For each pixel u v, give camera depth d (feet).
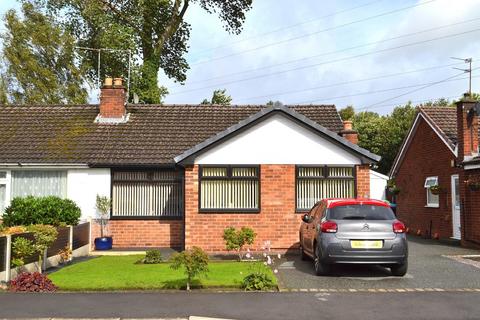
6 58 116.57
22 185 61.00
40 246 39.55
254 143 53.72
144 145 63.52
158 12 108.58
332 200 39.17
